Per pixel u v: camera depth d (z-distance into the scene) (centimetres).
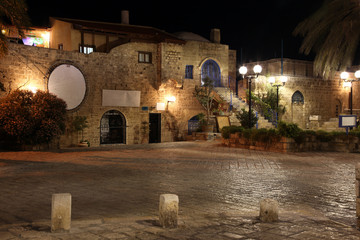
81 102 2261
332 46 2044
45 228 473
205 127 2353
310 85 3078
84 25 2362
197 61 2705
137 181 917
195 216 563
